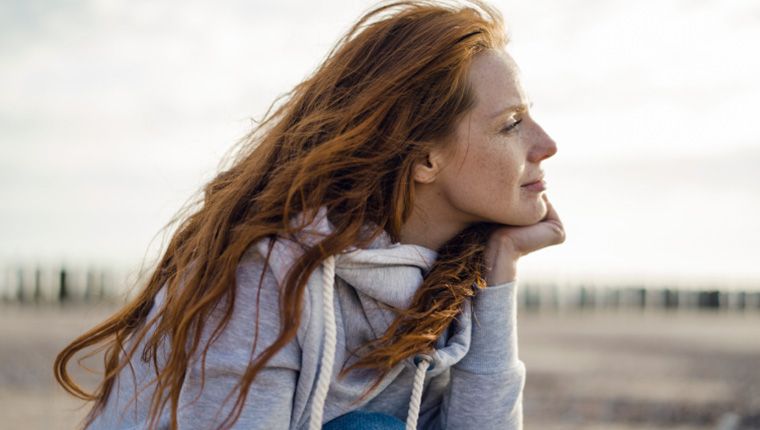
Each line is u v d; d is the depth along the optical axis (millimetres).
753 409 5988
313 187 1830
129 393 1949
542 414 5770
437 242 2027
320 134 1908
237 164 2082
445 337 2004
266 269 1783
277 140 1961
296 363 1786
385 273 1866
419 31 1896
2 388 6090
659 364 8867
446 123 1878
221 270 1781
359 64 1938
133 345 1979
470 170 1905
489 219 1982
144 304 2078
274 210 1813
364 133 1856
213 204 1953
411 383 2006
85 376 6258
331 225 1829
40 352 8305
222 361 1732
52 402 5566
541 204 1993
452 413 2027
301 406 1810
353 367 1839
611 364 8812
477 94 1890
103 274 18312
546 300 22062
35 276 17969
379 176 1858
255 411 1744
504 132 1912
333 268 1798
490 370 2004
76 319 13445
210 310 1769
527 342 11703
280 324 1747
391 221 1898
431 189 1947
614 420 5605
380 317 1886
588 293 22312
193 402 1747
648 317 20922
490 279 2049
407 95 1868
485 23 1926
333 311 1795
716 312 22969
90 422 2064
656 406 6105
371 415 1890
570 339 12398
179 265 1919
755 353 10320
